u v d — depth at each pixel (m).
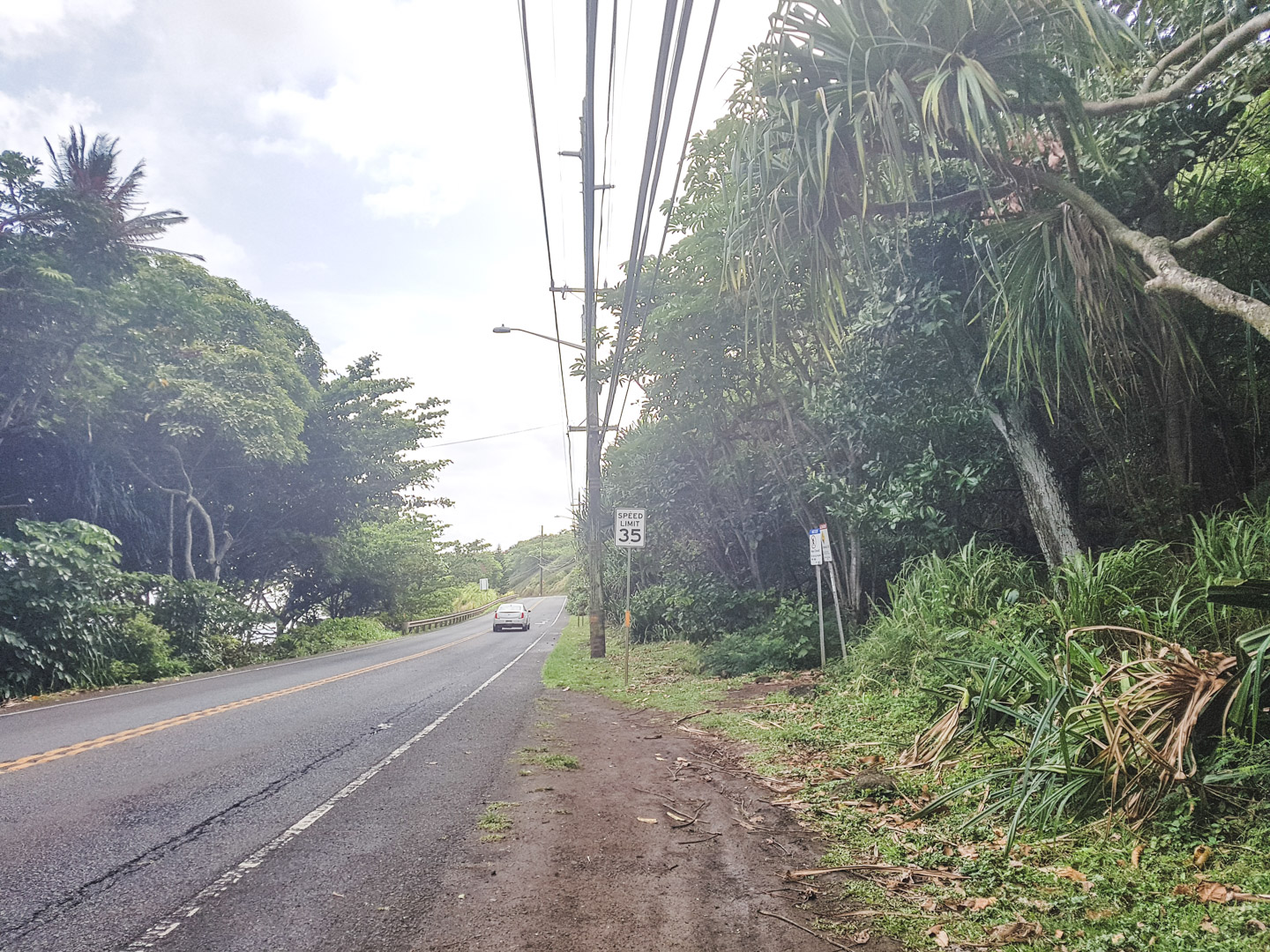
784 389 14.34
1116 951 3.09
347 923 3.63
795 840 4.85
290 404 26.23
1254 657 4.31
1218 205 8.37
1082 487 11.12
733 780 6.46
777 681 11.61
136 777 6.65
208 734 8.88
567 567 133.75
